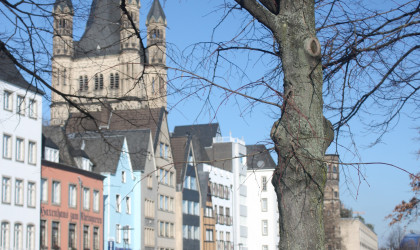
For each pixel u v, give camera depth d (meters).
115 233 63.00
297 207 7.20
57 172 53.91
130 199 66.19
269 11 7.68
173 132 93.62
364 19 8.13
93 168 61.06
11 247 47.72
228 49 8.04
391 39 8.05
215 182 91.50
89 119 10.66
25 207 49.53
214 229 89.19
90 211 58.31
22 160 49.53
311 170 7.21
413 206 19.84
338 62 8.23
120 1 9.23
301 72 7.46
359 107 8.40
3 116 47.00
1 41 9.23
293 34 7.54
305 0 7.62
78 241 56.25
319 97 7.48
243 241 102.50
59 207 53.84
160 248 72.31
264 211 106.12
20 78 10.36
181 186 77.38
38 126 51.44
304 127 7.28
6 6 9.13
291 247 7.20
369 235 155.62
